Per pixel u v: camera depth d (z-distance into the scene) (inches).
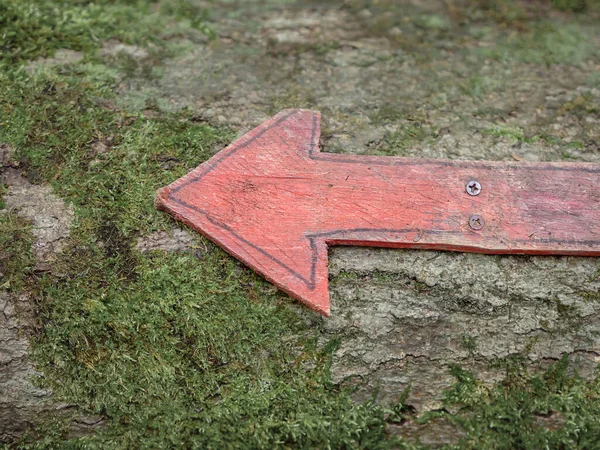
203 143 19.1
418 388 17.5
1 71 19.8
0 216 18.1
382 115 19.9
